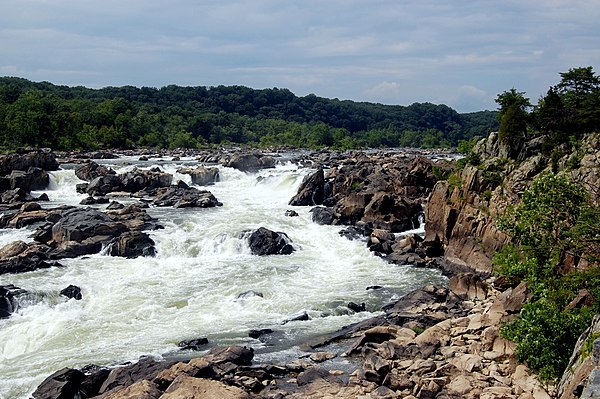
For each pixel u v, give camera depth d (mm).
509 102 55406
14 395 27469
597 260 27562
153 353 31422
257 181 88375
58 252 50219
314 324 35656
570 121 47125
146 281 44500
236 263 50156
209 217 64125
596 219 27766
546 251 28984
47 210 63531
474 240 48250
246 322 36281
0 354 33750
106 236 53906
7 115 138375
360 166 84688
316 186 74438
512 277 34125
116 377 27594
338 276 46688
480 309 35719
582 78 53312
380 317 35500
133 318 37312
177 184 83000
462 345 29547
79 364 30266
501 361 27359
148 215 62531
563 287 27828
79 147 140000
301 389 26016
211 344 32531
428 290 39719
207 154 128500
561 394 21578
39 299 39781
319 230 60906
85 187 82188
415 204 63719
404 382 25609
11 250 49188
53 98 178750
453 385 25016
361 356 30188
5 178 79875
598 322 21953
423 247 53562
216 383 25344
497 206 47188
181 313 38125
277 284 43969
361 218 63688
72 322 36594
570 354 24484
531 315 25781
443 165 74875
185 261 50781
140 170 87250
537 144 48500
